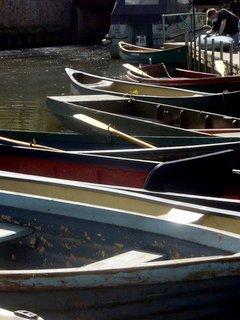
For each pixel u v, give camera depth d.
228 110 18.81
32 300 6.37
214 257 6.33
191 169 10.07
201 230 7.09
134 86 20.66
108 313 6.41
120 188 8.96
